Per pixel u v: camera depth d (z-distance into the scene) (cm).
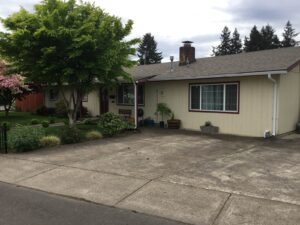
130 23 1178
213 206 458
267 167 675
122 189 537
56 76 1070
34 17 998
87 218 422
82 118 1733
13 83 1442
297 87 1239
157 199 489
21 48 1017
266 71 1040
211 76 1189
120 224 404
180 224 405
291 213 429
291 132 1215
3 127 873
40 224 403
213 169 660
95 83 1250
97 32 1041
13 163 731
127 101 1609
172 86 1408
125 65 1207
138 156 793
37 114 1983
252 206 455
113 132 1153
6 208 459
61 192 529
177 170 653
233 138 1097
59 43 1020
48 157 786
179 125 1380
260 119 1128
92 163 720
